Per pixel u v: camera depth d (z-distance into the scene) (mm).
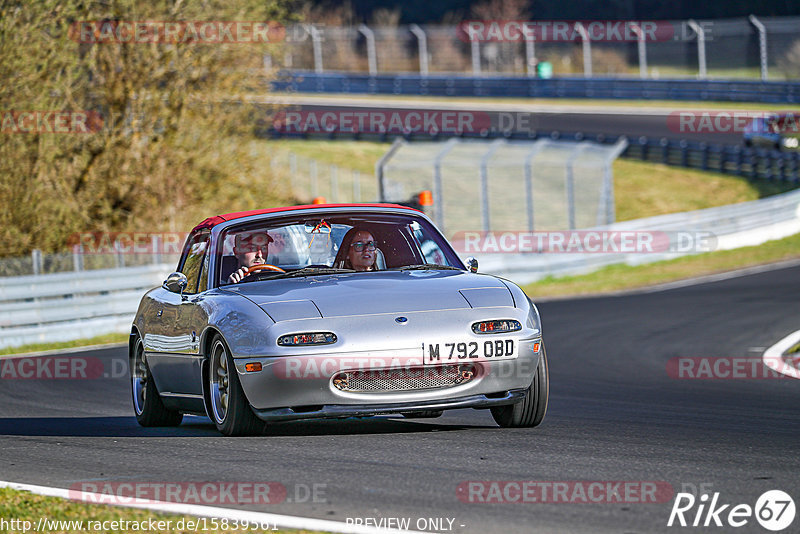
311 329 23359
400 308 24125
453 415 29734
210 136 94000
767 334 54000
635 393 36250
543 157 153500
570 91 193750
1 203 80625
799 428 26594
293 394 23203
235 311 24484
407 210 29203
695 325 59062
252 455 22453
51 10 80250
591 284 86312
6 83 79062
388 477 19781
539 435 24781
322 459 21719
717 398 34469
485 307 24516
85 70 88062
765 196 132875
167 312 28469
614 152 101188
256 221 27938
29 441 26812
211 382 25516
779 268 90312
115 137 90375
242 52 94000
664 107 180250
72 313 64750
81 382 44500
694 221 100375
